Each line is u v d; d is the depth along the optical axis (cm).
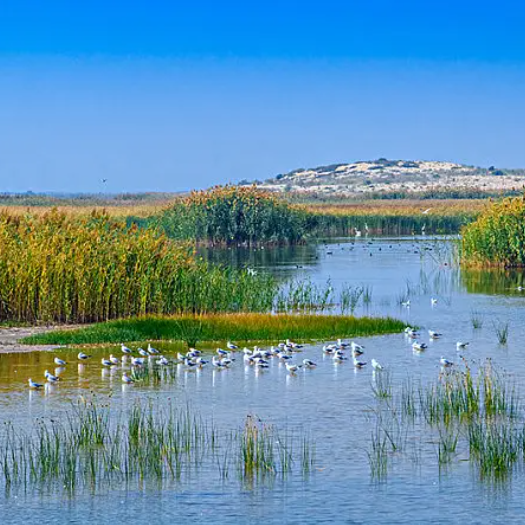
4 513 3878
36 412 5391
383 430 5012
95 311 8650
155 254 9200
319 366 6794
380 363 6900
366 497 4041
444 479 4250
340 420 5222
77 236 9256
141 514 3866
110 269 8844
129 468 4397
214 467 4422
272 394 5872
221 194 19775
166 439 4819
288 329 8044
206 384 6181
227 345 7519
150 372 6569
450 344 7706
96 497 4056
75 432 4944
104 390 5984
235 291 9488
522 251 14025
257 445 4478
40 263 8619
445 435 4897
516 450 4581
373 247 19462
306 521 3791
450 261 15375
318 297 10312
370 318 8625
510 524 3753
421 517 3825
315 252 17962
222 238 19425
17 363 6819
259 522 3781
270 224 19675
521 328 8562
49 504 3978
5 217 10444
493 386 6003
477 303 10356
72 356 7125
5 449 4672
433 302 10206
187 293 9162
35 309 8706
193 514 3872
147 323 8119
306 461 4450
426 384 6150
